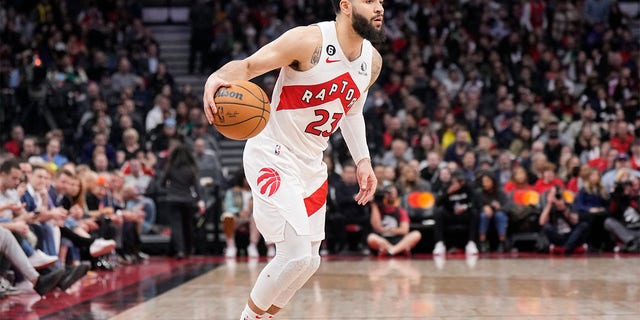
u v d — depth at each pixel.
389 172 12.01
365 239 11.70
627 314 5.35
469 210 11.73
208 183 12.57
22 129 13.34
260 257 11.60
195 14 17.17
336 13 4.14
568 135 14.51
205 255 12.17
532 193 11.88
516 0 18.98
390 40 17.31
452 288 6.97
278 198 4.08
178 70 18.16
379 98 15.16
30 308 6.07
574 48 17.53
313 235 4.30
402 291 6.79
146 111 15.16
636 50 18.14
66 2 17.95
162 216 12.58
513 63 16.86
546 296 6.34
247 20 17.62
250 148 4.24
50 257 7.11
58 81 14.61
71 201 8.97
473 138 14.67
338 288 7.06
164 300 6.43
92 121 14.01
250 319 4.22
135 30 17.22
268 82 15.15
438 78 16.38
